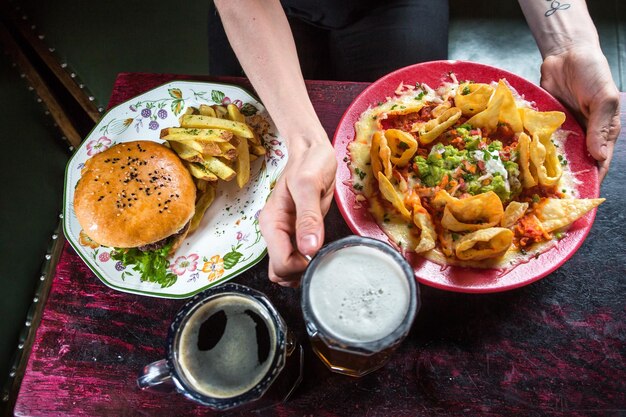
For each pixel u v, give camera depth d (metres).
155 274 0.99
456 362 0.92
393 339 0.64
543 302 0.96
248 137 1.04
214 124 1.05
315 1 1.42
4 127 1.33
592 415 0.88
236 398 0.73
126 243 0.99
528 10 1.20
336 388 0.91
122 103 1.12
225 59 1.49
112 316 0.98
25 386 0.93
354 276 0.68
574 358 0.92
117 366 0.94
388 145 1.01
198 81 1.14
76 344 0.96
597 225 1.02
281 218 0.85
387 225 0.96
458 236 0.94
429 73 1.10
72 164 1.08
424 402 0.90
